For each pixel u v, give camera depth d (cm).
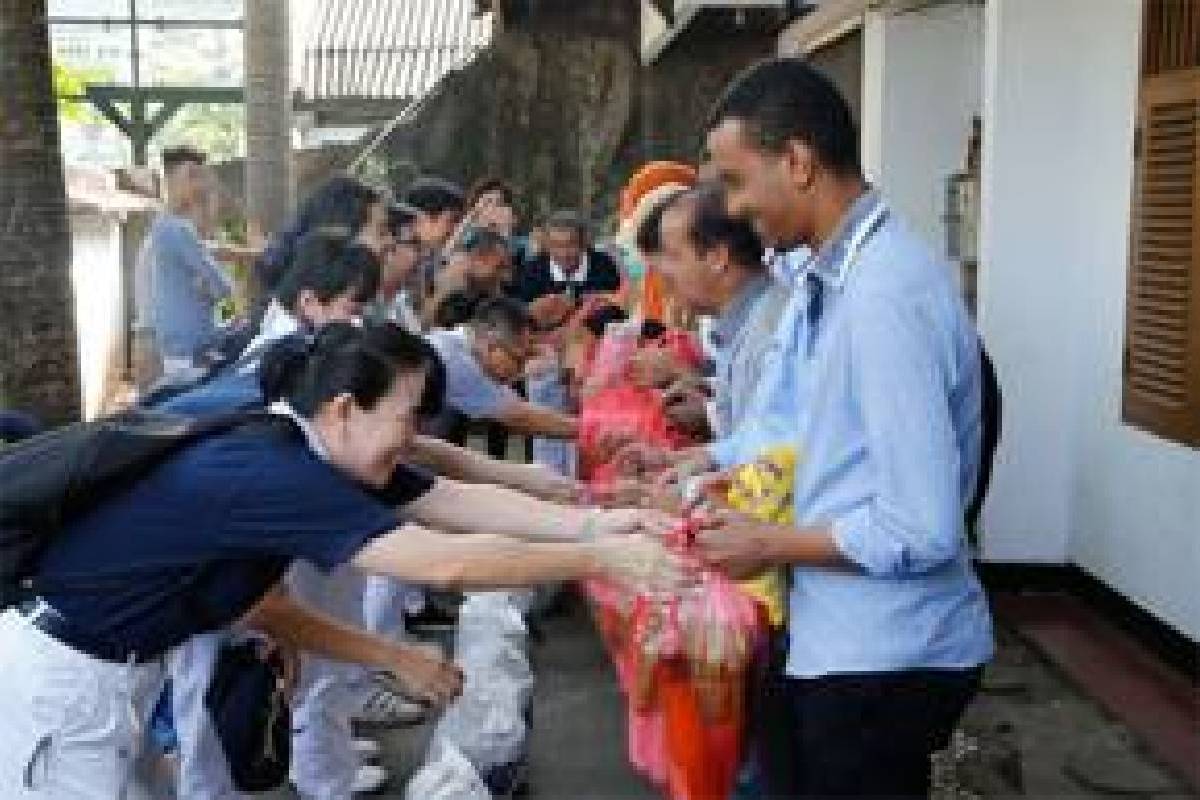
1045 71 539
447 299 509
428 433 423
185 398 269
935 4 706
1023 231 548
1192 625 468
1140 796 383
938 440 208
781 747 253
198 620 238
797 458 239
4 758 238
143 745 262
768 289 309
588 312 589
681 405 374
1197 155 463
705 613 258
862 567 214
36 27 473
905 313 210
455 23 1928
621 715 454
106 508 228
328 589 353
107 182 1281
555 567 229
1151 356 493
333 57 1938
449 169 1534
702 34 1358
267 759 266
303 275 353
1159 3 493
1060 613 537
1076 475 555
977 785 388
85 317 1209
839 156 219
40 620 240
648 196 455
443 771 324
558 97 1529
